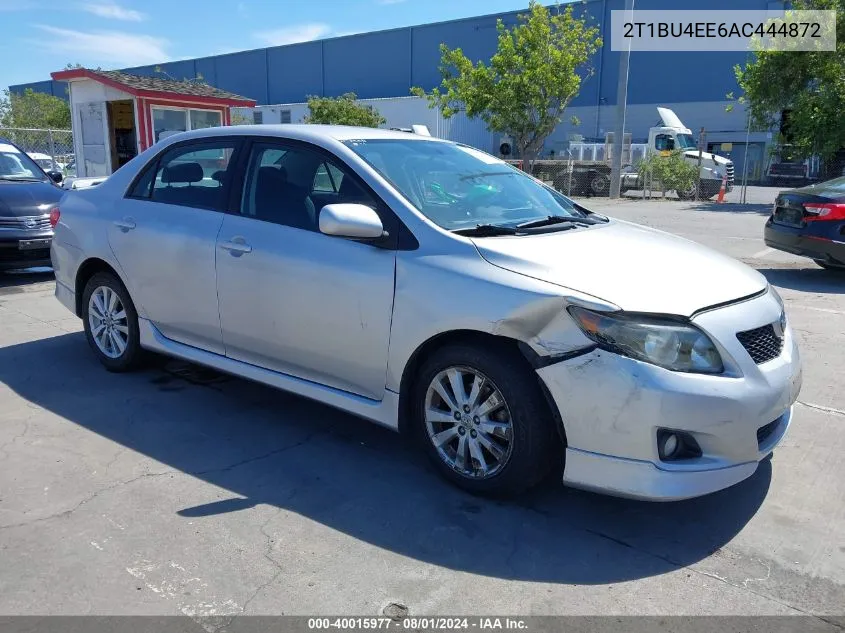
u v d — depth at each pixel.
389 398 3.58
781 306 3.65
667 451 3.00
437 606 2.66
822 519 3.30
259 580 2.79
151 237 4.56
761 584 2.82
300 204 3.96
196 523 3.18
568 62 22.67
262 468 3.73
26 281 8.45
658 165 23.25
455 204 3.85
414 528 3.18
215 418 4.36
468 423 3.38
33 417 4.32
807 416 4.47
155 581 2.77
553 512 3.34
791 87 20.84
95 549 2.96
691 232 13.09
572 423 3.05
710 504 3.44
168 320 4.61
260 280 3.97
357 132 4.25
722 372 3.02
